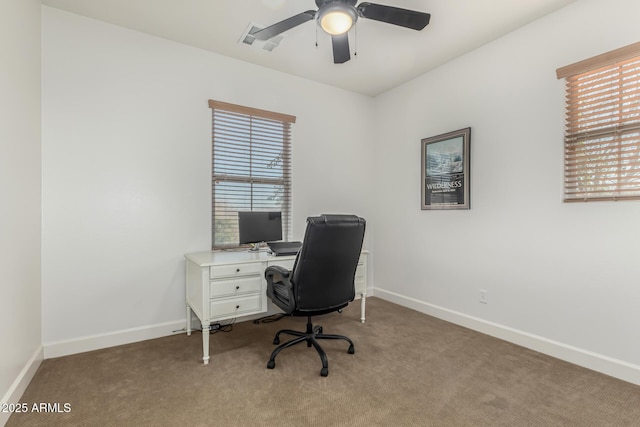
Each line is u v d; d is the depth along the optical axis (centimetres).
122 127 247
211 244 287
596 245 206
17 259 175
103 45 240
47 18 220
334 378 195
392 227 371
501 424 153
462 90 291
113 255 244
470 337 261
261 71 314
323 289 209
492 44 266
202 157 283
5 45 160
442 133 310
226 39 267
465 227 288
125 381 190
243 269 234
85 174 233
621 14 195
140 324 254
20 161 180
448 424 153
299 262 199
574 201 215
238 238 302
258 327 286
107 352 230
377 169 394
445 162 305
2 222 155
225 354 229
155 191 261
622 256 195
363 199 391
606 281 202
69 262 227
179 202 271
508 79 254
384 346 243
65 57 226
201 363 214
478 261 277
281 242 296
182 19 239
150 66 259
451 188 299
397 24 199
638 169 190
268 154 321
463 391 181
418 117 338
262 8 226
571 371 204
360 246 229
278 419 156
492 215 266
